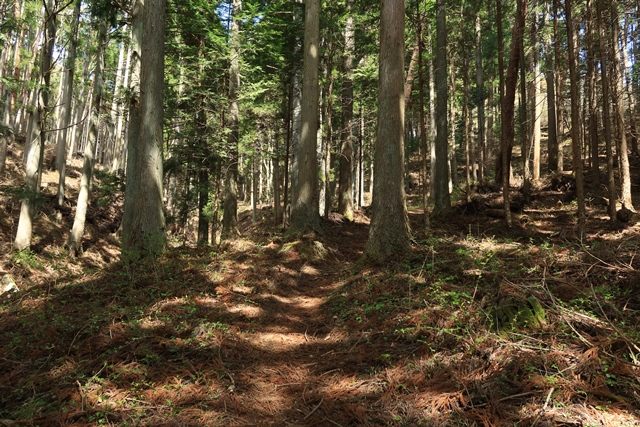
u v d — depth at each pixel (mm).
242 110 17359
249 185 39844
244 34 15312
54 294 7695
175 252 9852
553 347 4145
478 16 19375
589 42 12656
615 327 4078
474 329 4879
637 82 21172
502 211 15906
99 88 17406
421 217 18516
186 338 5602
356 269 8789
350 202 18656
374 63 19312
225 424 3797
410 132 33094
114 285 7688
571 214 15211
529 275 6176
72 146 34375
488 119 30594
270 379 4812
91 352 5137
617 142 15008
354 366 4938
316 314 7277
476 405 3635
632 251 6449
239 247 11422
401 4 9055
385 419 3660
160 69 9688
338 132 19609
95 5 12039
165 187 23688
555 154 21750
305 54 11961
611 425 3086
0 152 22734
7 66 24906
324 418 3869
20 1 22469
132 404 4055
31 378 4578
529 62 24125
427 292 6500
